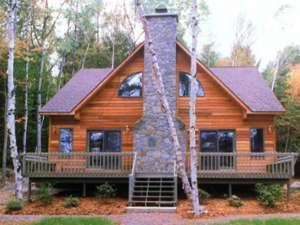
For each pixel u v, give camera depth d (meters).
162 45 18.02
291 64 34.56
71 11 30.22
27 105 25.30
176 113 17.81
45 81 29.52
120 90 19.14
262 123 18.25
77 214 13.15
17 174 14.83
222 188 17.38
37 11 25.33
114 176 16.34
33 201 15.49
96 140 19.06
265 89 20.34
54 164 17.11
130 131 18.78
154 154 17.11
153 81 17.69
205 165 17.45
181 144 17.11
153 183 15.83
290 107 26.88
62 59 31.53
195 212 12.48
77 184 18.06
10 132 14.88
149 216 12.60
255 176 15.83
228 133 18.38
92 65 34.88
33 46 25.17
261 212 13.12
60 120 19.19
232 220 11.05
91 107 19.19
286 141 28.34
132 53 18.67
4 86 25.25
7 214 13.19
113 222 11.01
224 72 22.50
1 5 21.31
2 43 21.48
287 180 15.80
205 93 18.61
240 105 17.78
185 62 18.72
